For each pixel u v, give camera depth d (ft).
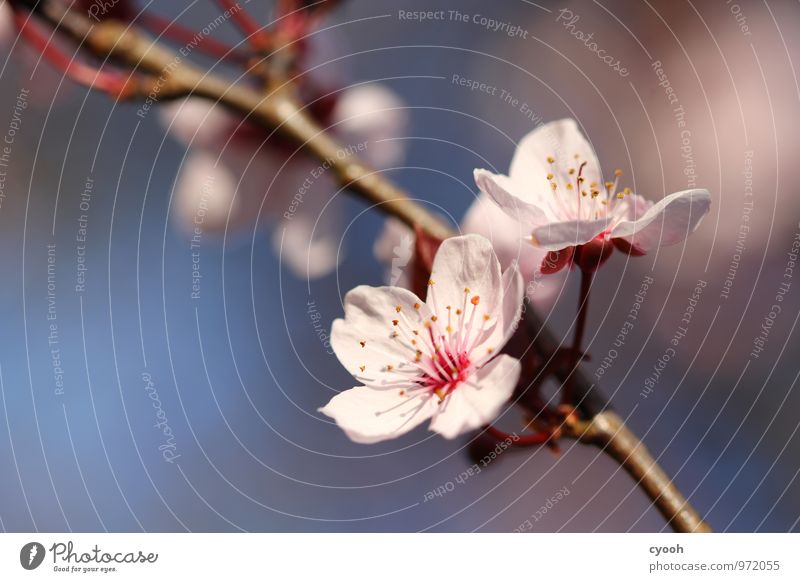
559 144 0.70
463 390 0.67
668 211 0.66
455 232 0.72
